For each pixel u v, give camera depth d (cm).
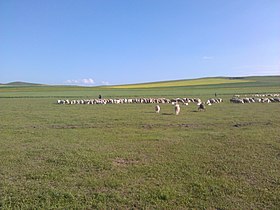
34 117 2900
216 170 1103
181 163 1193
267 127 2102
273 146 1466
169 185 955
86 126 2269
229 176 1040
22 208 795
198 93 8188
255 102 4703
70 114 3169
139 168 1130
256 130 1961
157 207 804
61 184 968
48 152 1395
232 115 2897
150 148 1462
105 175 1055
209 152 1369
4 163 1208
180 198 857
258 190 912
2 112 3456
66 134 1903
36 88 14525
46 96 7762
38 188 932
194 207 805
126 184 966
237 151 1380
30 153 1375
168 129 2089
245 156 1292
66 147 1505
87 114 3156
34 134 1914
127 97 6875
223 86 12419
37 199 852
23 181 997
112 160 1249
